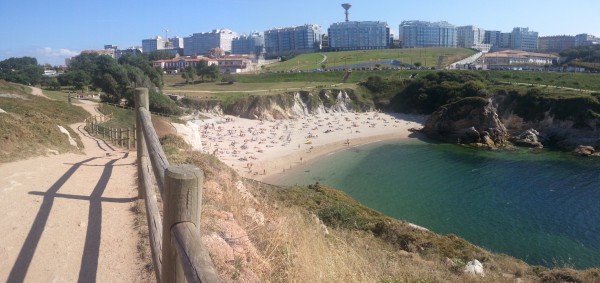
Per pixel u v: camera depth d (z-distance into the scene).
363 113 98.81
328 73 133.75
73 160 13.40
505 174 51.78
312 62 176.12
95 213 8.16
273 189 25.12
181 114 80.25
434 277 12.76
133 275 5.86
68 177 10.81
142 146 8.85
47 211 8.17
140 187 8.96
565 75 108.12
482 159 59.56
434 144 69.62
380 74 127.38
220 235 6.68
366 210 28.47
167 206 3.02
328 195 31.06
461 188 46.19
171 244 3.06
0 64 149.25
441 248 19.27
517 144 70.62
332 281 7.23
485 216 37.88
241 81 129.25
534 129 74.94
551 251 30.83
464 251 19.39
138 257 6.39
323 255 8.28
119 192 9.61
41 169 11.53
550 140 71.75
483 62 166.25
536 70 122.56
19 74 97.12
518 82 102.56
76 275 5.83
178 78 134.00
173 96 92.06
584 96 72.56
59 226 7.46
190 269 2.62
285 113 93.19
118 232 7.29
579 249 31.14
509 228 35.12
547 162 57.97
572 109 72.00
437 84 96.56
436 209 39.62
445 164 56.47
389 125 84.00
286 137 71.25
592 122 68.50
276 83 122.88
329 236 12.14
